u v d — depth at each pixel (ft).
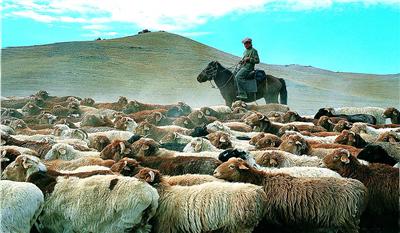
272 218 33.30
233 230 30.09
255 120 63.87
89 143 53.21
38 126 66.23
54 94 162.91
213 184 31.42
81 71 223.71
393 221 36.24
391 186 35.91
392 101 201.26
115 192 30.37
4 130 58.80
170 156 42.96
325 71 361.30
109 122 68.74
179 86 200.64
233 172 34.14
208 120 73.41
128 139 53.01
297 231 33.24
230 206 29.99
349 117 76.95
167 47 323.37
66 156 43.57
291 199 32.76
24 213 28.86
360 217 36.09
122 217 30.14
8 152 37.83
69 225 31.22
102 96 164.14
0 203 28.43
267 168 38.63
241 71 96.43
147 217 30.42
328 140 53.26
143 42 333.21
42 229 31.73
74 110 82.02
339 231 33.53
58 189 31.50
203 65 269.64
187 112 84.84
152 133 60.90
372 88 264.72
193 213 30.55
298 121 74.38
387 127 68.13
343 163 37.70
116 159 41.96
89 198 30.68
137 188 30.17
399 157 46.91
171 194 31.53
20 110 85.25
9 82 186.50
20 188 29.07
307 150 45.70
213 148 48.01
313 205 32.35
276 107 88.48
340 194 32.24
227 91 96.89
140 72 233.55
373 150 44.04
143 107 85.71
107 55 277.03
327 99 192.13
